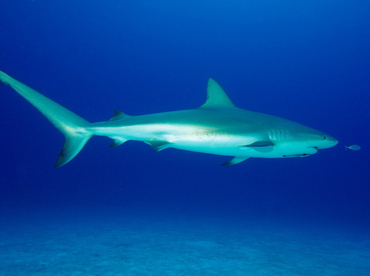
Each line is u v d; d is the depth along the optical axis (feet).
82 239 37.11
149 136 16.26
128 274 21.86
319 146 14.89
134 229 47.19
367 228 72.69
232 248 34.22
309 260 29.84
